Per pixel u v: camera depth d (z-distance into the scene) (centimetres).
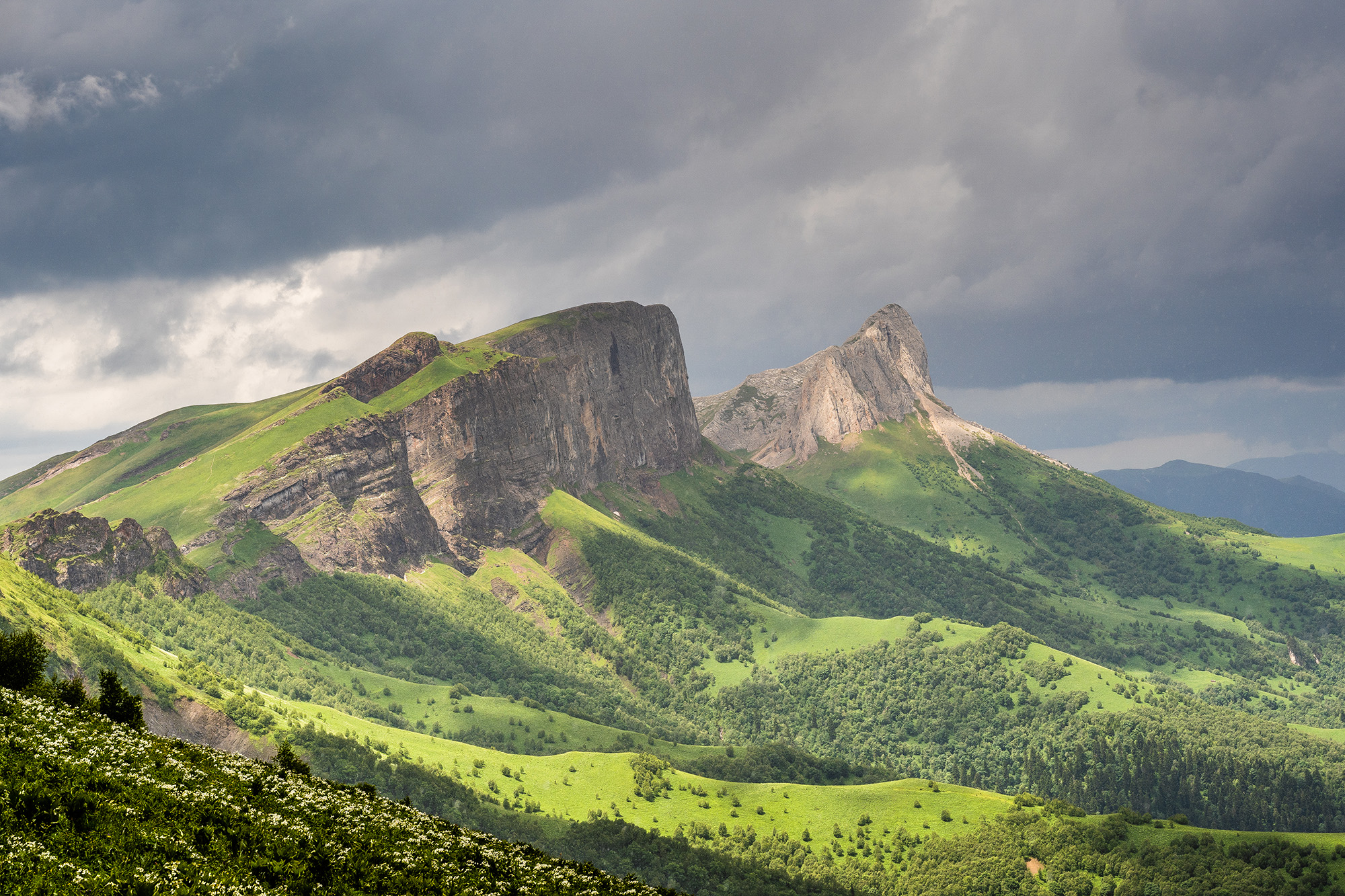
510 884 6050
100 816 4847
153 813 5109
